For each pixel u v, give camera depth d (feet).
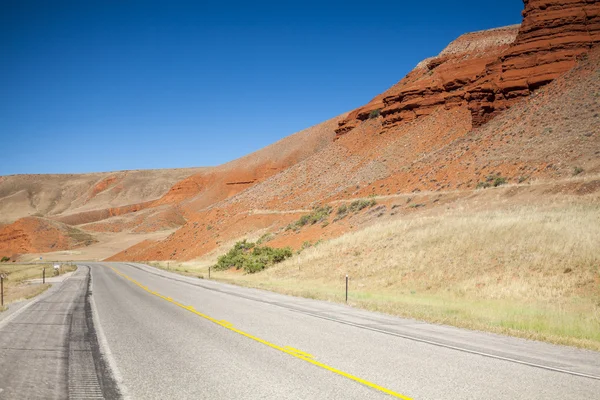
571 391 20.84
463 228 104.42
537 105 177.37
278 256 145.89
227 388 21.39
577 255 75.05
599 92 154.92
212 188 579.07
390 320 42.32
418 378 22.86
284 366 25.40
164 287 84.07
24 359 26.89
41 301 60.54
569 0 215.31
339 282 100.37
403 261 98.94
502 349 29.60
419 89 290.97
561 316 47.98
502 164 148.56
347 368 24.86
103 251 413.59
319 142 529.04
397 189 181.98
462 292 75.10
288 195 286.25
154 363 26.27
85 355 28.35
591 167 118.62
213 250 244.42
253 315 45.52
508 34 351.46
